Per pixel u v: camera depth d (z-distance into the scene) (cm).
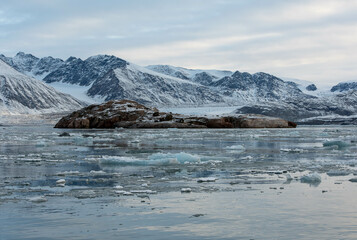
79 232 1084
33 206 1370
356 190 1623
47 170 2291
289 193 1571
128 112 11712
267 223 1162
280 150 3625
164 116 11419
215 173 2136
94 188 1706
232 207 1346
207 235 1060
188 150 3688
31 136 6650
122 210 1313
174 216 1238
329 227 1122
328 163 2589
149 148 3959
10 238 1038
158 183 1825
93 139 5531
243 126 11262
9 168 2380
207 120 11162
